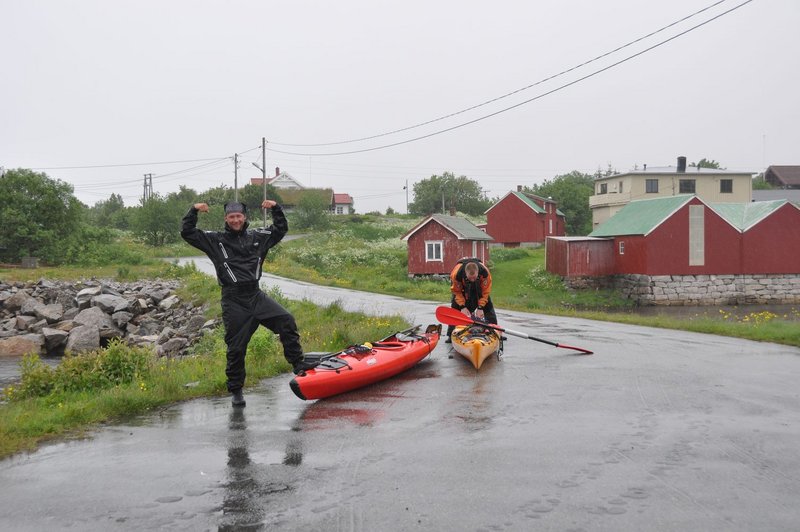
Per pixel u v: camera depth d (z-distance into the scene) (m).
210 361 11.02
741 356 10.91
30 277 39.78
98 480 5.27
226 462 5.66
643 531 4.13
